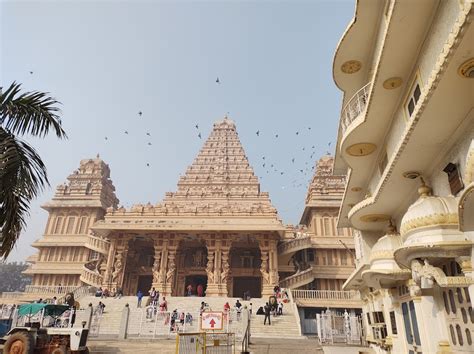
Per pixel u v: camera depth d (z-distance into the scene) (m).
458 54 5.47
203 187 46.75
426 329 9.49
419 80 8.77
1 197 7.38
